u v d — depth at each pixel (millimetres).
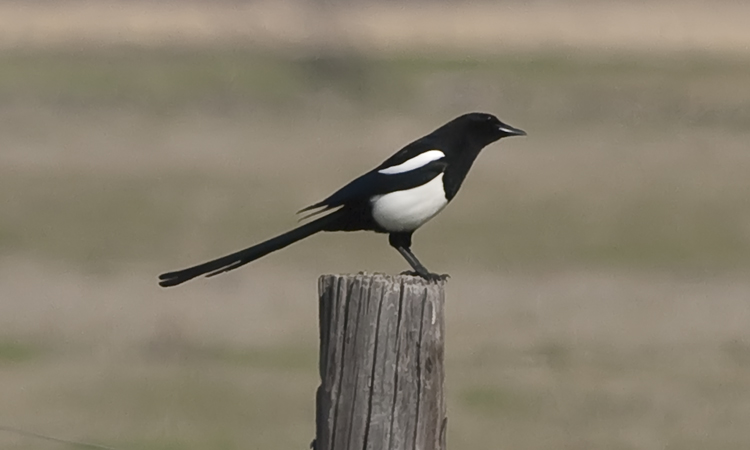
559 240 18906
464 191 22453
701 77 33219
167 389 11852
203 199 21531
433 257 17938
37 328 14047
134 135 27312
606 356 13109
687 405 11484
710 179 23281
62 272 16734
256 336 13641
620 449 10398
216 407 11352
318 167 24500
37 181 22547
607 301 15625
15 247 18016
